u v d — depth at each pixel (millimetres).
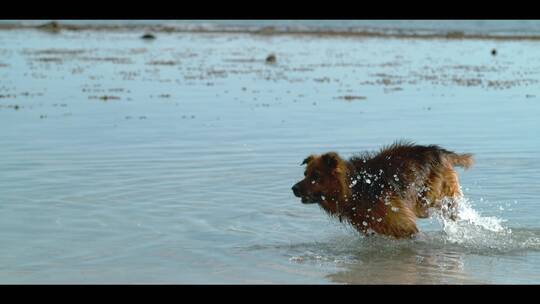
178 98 27172
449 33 72875
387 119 22438
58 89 29328
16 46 53125
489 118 22641
